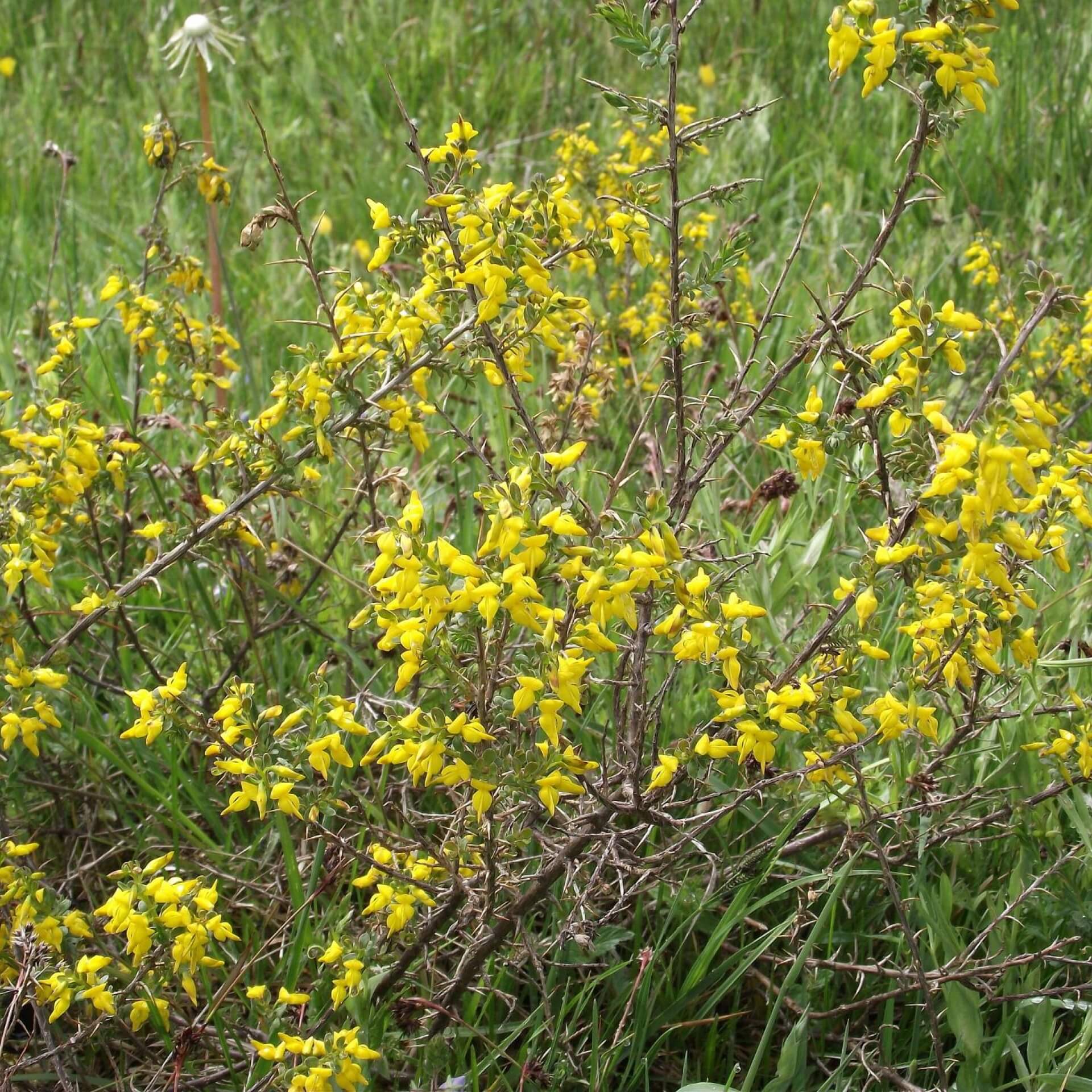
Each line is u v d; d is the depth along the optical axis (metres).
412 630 1.85
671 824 2.18
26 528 2.41
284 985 2.42
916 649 2.13
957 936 2.36
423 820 2.57
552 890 2.60
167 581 3.49
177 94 6.57
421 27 7.48
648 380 4.02
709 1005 2.37
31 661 2.65
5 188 5.90
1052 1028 2.26
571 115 6.63
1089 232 5.37
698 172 5.65
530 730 2.28
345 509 3.57
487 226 2.03
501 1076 2.28
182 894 2.03
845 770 2.09
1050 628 2.90
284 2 8.02
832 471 3.59
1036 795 2.44
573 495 1.80
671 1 2.25
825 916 2.43
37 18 7.52
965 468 1.70
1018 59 6.54
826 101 6.61
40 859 2.79
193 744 2.93
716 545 3.10
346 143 6.40
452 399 3.90
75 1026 2.46
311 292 4.86
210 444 2.59
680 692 2.94
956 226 5.32
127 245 5.21
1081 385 3.94
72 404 2.57
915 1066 2.37
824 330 2.31
